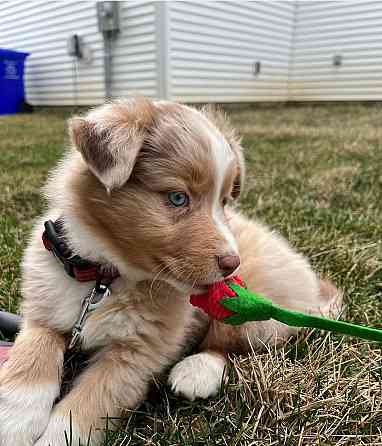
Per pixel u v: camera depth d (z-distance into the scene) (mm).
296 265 513
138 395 362
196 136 376
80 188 370
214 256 347
